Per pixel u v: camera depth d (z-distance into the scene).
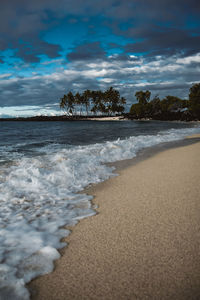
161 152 7.48
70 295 1.47
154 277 1.61
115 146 8.16
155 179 4.23
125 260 1.82
